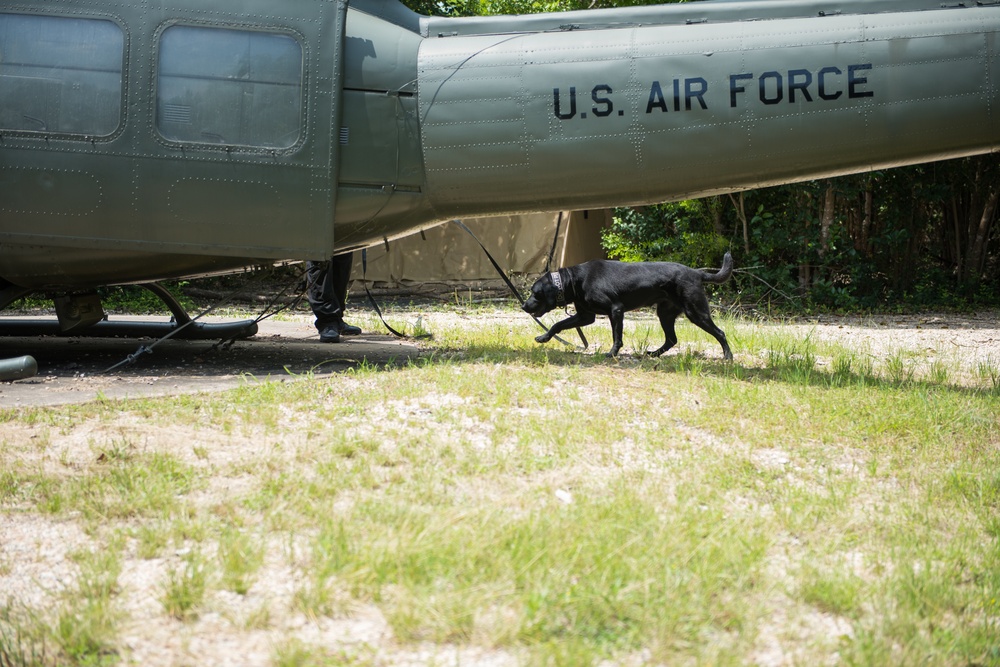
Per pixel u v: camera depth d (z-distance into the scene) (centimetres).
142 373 713
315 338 986
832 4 691
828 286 1494
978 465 490
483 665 268
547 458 466
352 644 279
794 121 682
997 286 1666
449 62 702
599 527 363
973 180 1603
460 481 429
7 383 655
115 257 711
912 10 684
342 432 493
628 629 290
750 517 396
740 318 1331
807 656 280
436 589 308
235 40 674
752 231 1507
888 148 687
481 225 1609
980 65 669
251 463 444
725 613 302
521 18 721
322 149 682
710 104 685
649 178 702
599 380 640
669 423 548
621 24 710
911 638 294
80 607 298
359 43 701
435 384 609
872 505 427
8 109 665
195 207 680
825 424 555
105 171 671
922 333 1152
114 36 668
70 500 393
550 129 696
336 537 347
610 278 752
